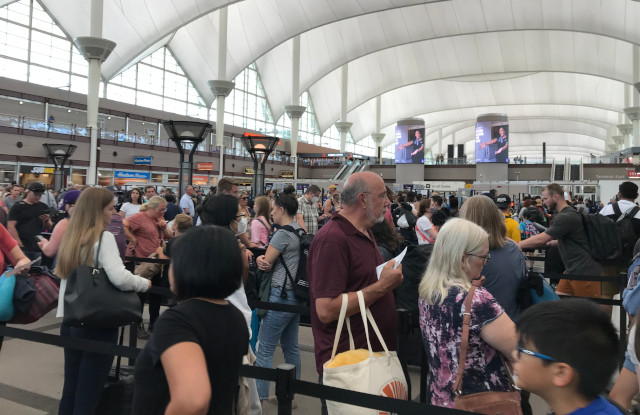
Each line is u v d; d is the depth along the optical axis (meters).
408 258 3.52
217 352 1.48
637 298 2.32
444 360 1.97
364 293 2.18
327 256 2.24
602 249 4.32
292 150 48.59
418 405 1.71
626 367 1.78
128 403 2.78
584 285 4.38
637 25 37.09
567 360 1.07
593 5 37.78
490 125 44.50
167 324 1.43
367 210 2.31
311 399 3.84
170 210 9.52
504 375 1.91
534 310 1.17
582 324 1.08
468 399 1.89
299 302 3.65
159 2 33.34
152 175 34.31
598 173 40.72
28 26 31.05
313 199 7.96
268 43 42.44
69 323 2.69
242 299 2.97
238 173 42.25
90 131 28.91
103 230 2.84
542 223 10.30
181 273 1.54
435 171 47.97
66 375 2.89
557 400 1.13
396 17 45.47
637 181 21.64
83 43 28.34
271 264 3.68
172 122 9.30
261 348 3.62
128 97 38.81
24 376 4.14
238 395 1.96
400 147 47.56
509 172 44.81
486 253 2.08
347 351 2.10
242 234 5.14
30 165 26.28
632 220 5.04
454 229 2.07
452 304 1.94
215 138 44.00
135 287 2.89
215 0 33.19
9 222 6.12
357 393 1.79
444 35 45.56
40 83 31.89
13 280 3.25
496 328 1.85
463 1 41.81
